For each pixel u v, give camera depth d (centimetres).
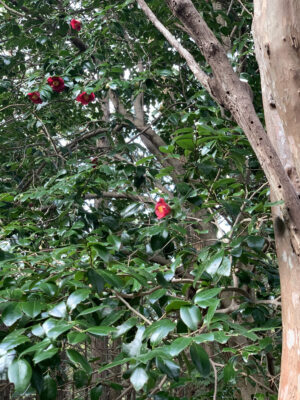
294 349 117
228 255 186
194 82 423
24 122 449
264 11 138
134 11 429
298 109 128
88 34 438
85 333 110
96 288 133
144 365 118
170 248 220
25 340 99
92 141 488
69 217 292
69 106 486
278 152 131
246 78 312
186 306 116
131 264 200
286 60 130
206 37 130
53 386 112
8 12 457
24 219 295
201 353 112
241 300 225
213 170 213
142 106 509
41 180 427
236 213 193
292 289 120
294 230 117
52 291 130
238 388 346
